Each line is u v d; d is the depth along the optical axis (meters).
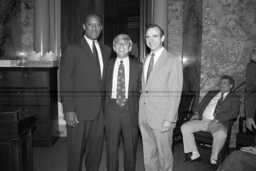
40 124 3.97
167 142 2.47
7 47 4.14
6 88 3.87
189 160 3.40
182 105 3.96
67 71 2.49
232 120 3.30
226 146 3.24
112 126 2.51
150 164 2.62
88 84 2.52
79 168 2.62
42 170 3.16
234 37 3.78
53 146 4.05
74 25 4.60
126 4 4.65
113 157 2.56
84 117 2.51
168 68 2.40
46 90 3.92
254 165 2.09
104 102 2.62
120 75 2.50
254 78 3.26
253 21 3.75
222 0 3.75
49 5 4.52
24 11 4.64
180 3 4.65
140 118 2.55
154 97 2.42
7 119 2.10
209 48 3.81
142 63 2.62
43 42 4.39
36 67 3.88
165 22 4.33
